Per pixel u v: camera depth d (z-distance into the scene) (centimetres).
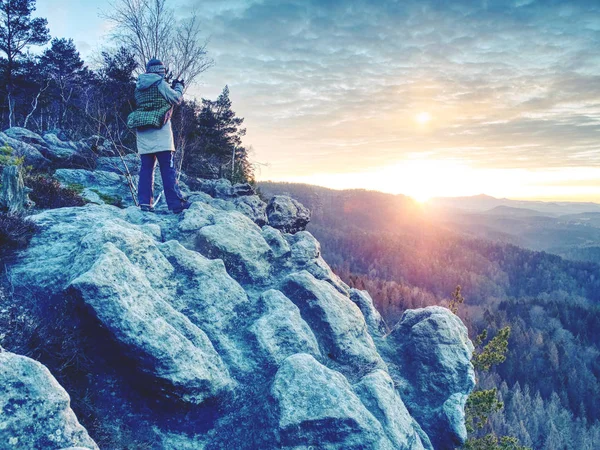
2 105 3133
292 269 949
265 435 478
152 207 916
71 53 3762
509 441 1727
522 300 14938
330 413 488
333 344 739
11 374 325
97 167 1680
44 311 489
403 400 795
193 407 490
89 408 435
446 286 16912
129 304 475
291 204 1802
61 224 721
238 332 645
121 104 1858
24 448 302
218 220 896
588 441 7581
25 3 3017
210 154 3228
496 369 9912
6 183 676
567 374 9756
